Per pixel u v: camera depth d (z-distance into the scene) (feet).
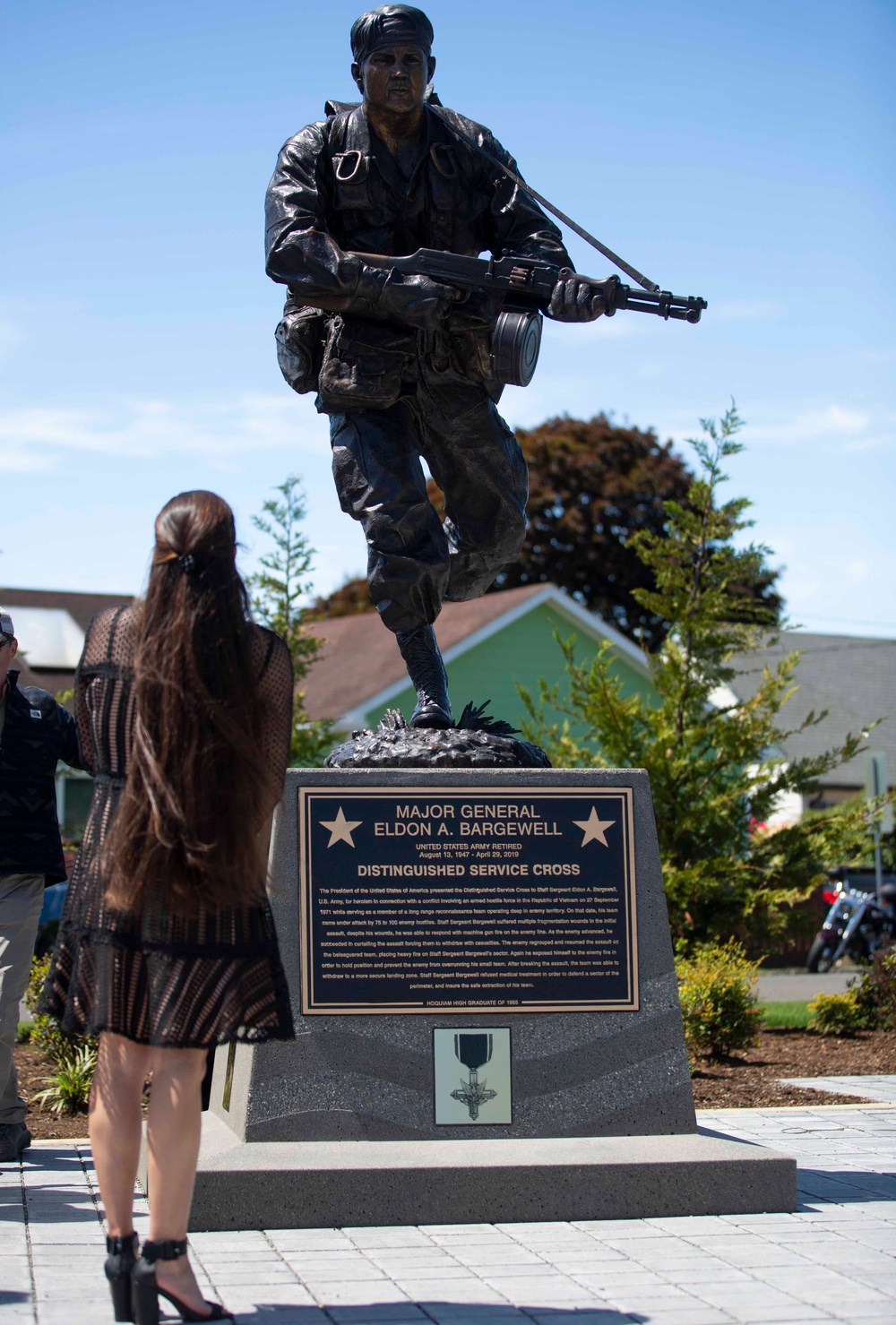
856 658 119.85
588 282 15.87
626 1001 15.23
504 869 15.20
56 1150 18.20
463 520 18.17
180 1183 10.61
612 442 126.41
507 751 16.12
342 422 17.38
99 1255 12.89
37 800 17.20
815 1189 15.40
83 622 99.55
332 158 16.74
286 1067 14.52
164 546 10.87
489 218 17.16
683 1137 14.90
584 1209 13.92
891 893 55.98
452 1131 14.66
